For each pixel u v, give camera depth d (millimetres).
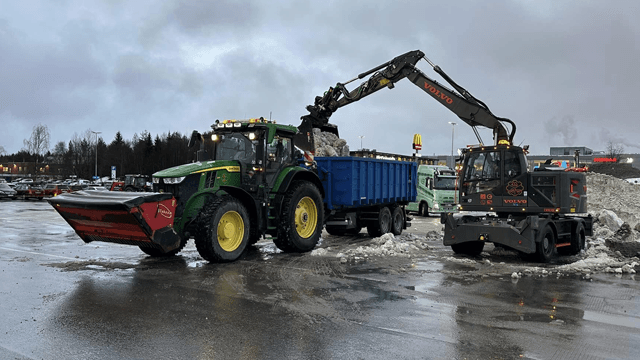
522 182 10680
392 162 14781
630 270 8727
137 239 8609
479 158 11266
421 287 7277
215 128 10867
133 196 8188
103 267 8797
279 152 10781
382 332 5082
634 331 5215
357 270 8617
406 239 13773
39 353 4441
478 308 6098
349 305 6160
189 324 5320
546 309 6102
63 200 8586
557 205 10391
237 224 9602
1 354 4410
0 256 10070
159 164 80688
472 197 11281
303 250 10758
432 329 5199
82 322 5383
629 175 44750
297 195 10586
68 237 13461
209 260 9125
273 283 7449
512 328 5270
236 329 5148
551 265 9797
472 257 10547
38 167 71750
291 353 4453
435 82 13523
